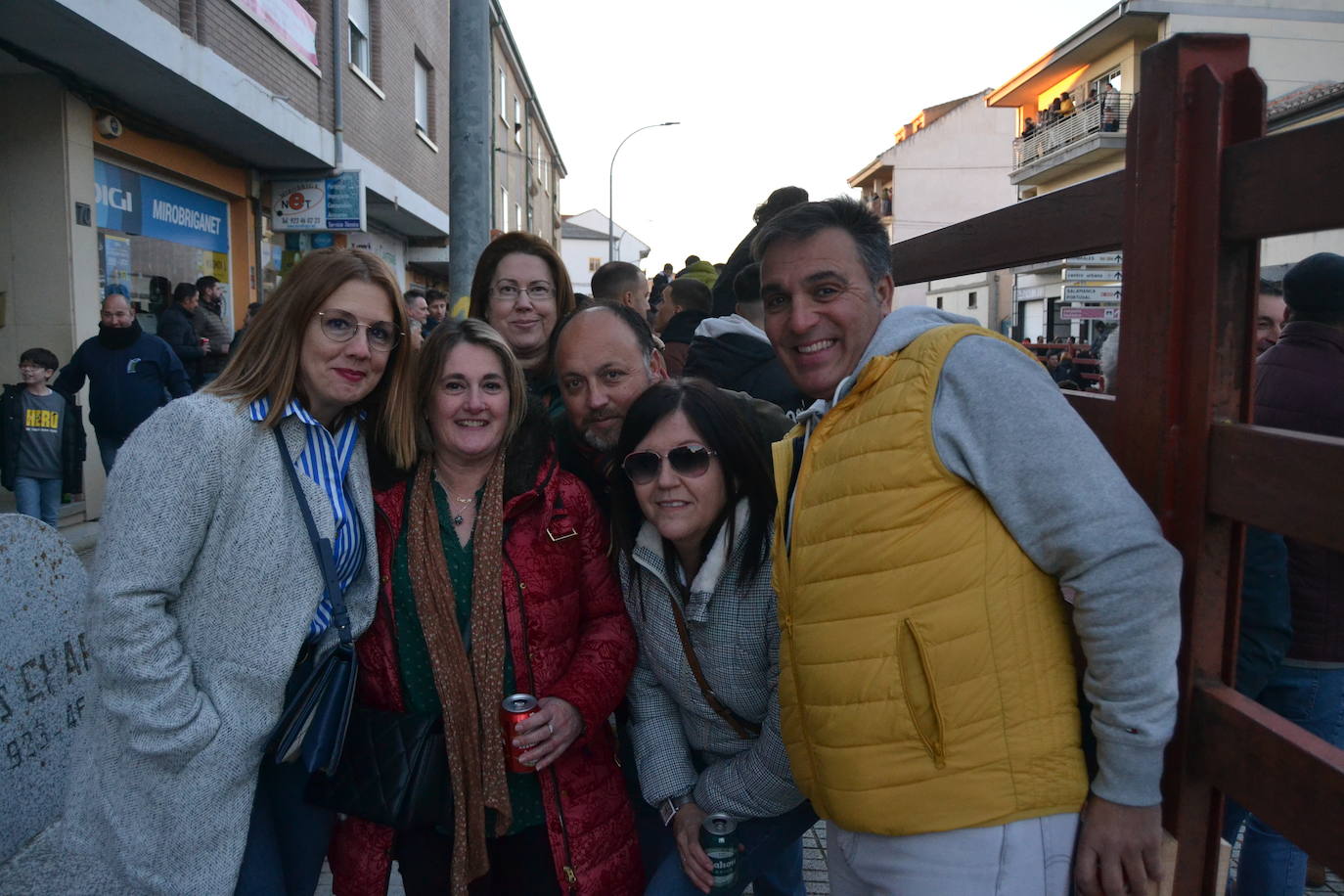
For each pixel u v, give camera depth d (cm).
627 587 213
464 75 541
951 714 141
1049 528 136
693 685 203
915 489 143
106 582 167
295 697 185
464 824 192
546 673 201
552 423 254
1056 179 3028
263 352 186
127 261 845
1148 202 138
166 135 870
